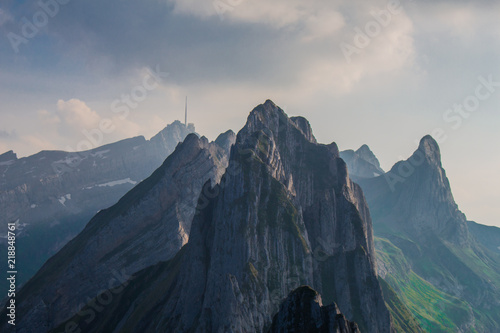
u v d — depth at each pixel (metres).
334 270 155.25
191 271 147.88
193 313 140.50
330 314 59.12
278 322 63.31
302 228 155.50
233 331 118.88
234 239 143.00
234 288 125.38
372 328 143.00
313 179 183.38
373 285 151.25
